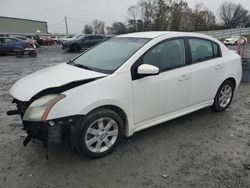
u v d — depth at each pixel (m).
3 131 4.53
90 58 4.38
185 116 5.18
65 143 3.97
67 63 4.54
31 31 81.38
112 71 3.68
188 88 4.45
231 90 5.46
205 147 3.97
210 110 5.55
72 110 3.22
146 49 3.94
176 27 68.69
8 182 3.12
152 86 3.93
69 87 3.39
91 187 3.05
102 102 3.43
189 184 3.11
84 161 3.55
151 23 69.62
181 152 3.81
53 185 3.08
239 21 95.62
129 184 3.10
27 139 3.42
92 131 3.49
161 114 4.20
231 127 4.71
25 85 3.63
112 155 3.71
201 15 72.06
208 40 4.91
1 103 6.25
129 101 3.72
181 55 4.38
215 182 3.15
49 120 3.13
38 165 3.46
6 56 20.27
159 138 4.23
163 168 3.42
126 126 3.85
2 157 3.65
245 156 3.74
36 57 19.20
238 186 3.07
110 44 4.57
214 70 4.86
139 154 3.74
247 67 8.49
